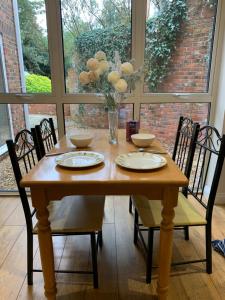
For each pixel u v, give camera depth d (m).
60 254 1.65
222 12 2.08
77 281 1.43
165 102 2.31
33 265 1.53
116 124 1.65
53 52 2.17
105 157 1.36
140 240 1.77
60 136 2.40
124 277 1.45
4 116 2.45
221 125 2.20
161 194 1.09
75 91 2.30
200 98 2.29
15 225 1.98
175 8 2.12
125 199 2.39
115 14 2.13
